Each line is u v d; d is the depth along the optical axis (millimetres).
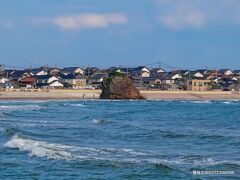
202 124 71625
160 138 50031
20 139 43656
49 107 116875
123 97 182125
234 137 50344
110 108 118500
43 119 77250
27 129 58125
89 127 62219
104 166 30953
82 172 29234
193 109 118562
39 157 34406
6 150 38000
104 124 66938
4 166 31375
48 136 51156
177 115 92750
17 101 155750
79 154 36281
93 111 103688
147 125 67875
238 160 35031
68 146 40969
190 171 29609
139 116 88188
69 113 95438
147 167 30406
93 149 39281
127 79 185375
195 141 47500
